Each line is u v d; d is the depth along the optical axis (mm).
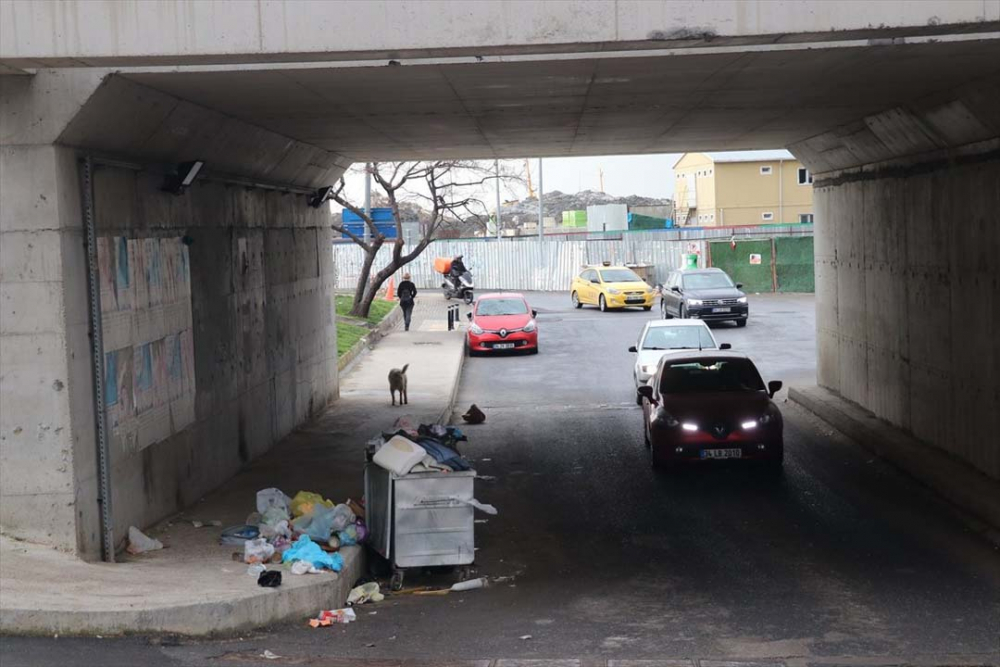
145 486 11281
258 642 8320
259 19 8617
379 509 10914
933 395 15281
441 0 8625
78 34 8562
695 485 14758
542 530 12734
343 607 9734
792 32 8656
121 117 10164
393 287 48781
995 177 12898
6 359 9578
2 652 7621
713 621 9000
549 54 9586
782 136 18531
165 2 8578
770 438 14906
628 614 9312
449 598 10125
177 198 12469
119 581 9062
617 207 75000
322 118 13750
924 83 12070
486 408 22297
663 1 8656
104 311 10242
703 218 79688
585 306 45406
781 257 49000
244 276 15273
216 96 11156
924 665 7684
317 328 20266
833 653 8008
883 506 13336
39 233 9492
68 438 9617
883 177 17234
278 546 10500
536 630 8836
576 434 18953
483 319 31516
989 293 13180
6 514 9656
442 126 15562
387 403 21578
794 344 30625
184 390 12555
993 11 8578
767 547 11641
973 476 13539
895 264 16766
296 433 18188
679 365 16328
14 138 9406
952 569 10633
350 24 8641
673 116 15227
